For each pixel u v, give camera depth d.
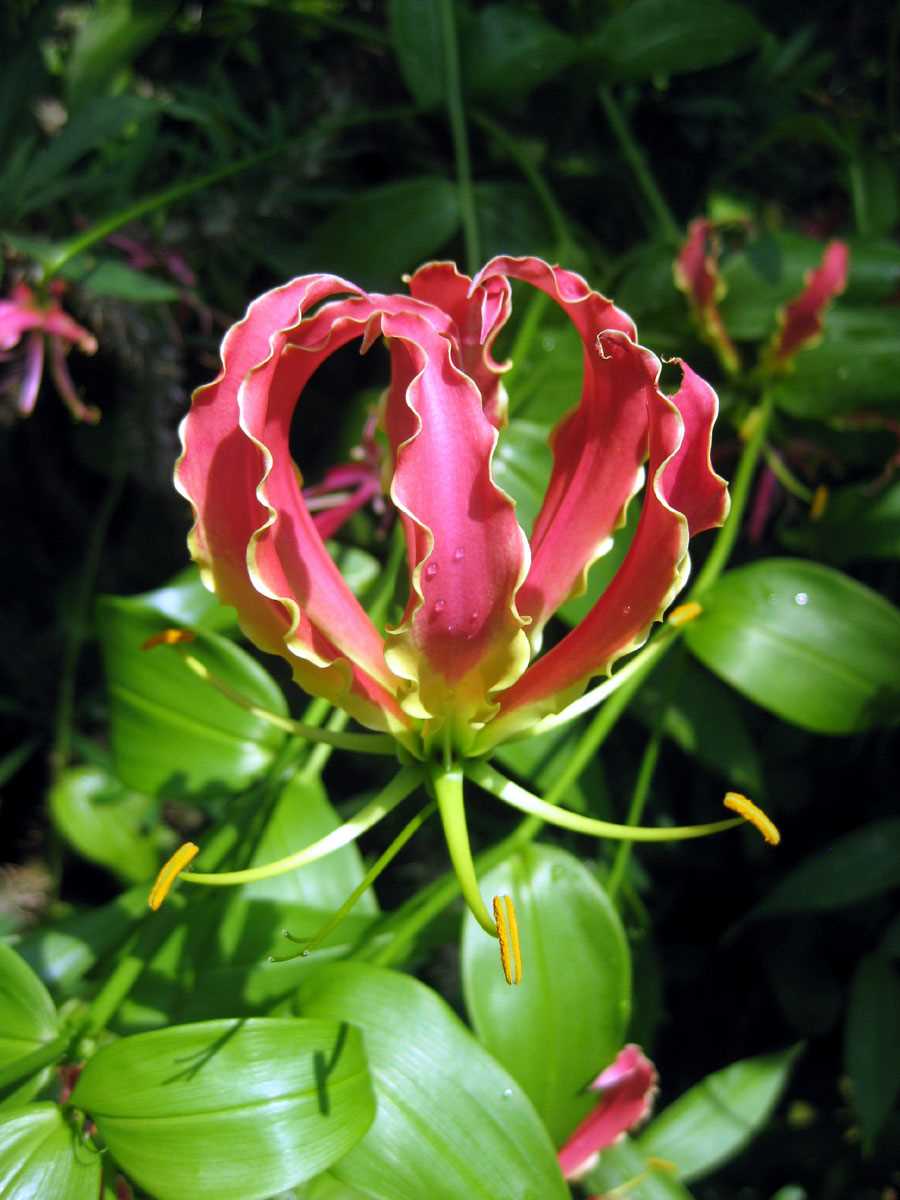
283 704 0.31
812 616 0.32
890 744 0.39
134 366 0.37
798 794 0.40
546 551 0.23
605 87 0.39
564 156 0.41
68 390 0.35
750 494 0.40
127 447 0.40
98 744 0.45
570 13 0.41
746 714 0.39
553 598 0.23
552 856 0.28
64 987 0.29
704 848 0.41
